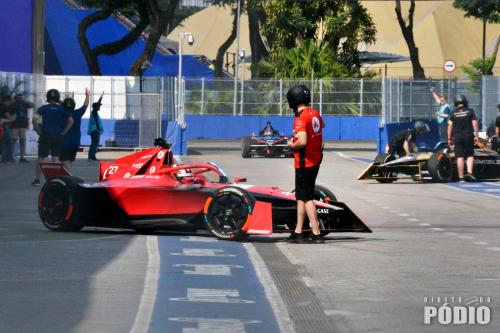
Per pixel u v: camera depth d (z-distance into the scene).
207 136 139.75
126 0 139.38
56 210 40.75
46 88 123.81
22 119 91.31
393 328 22.64
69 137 64.31
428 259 33.91
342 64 146.75
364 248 36.69
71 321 22.80
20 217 46.75
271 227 37.09
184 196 38.91
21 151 91.75
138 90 124.06
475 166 74.00
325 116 137.38
